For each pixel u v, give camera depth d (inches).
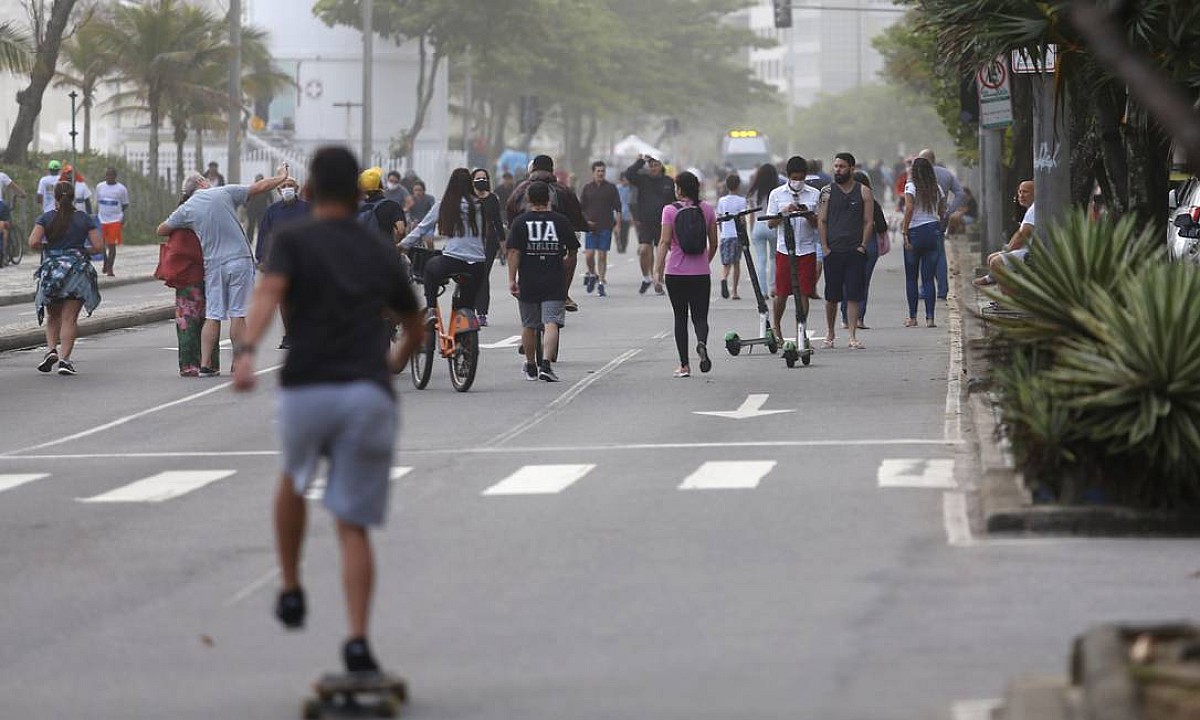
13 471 1539.1
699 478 1402.6
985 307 2126.0
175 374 2274.9
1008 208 3636.8
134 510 1331.2
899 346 2396.7
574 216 2561.5
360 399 811.4
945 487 1346.0
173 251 2231.8
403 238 2114.9
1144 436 1165.1
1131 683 663.1
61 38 5649.6
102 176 5703.7
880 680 818.8
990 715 745.0
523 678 842.2
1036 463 1205.1
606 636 919.0
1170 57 1713.8
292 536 841.5
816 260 2411.4
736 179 3245.6
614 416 1787.6
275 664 884.6
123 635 951.0
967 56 1950.1
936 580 1036.5
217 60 6240.2
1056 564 1079.6
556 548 1147.9
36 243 2260.1
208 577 1089.4
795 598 995.9
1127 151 1988.2
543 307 2090.3
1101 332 1222.9
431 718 778.2
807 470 1430.9
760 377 2079.2
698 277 2086.6
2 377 2252.7
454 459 1534.2
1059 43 1812.3
